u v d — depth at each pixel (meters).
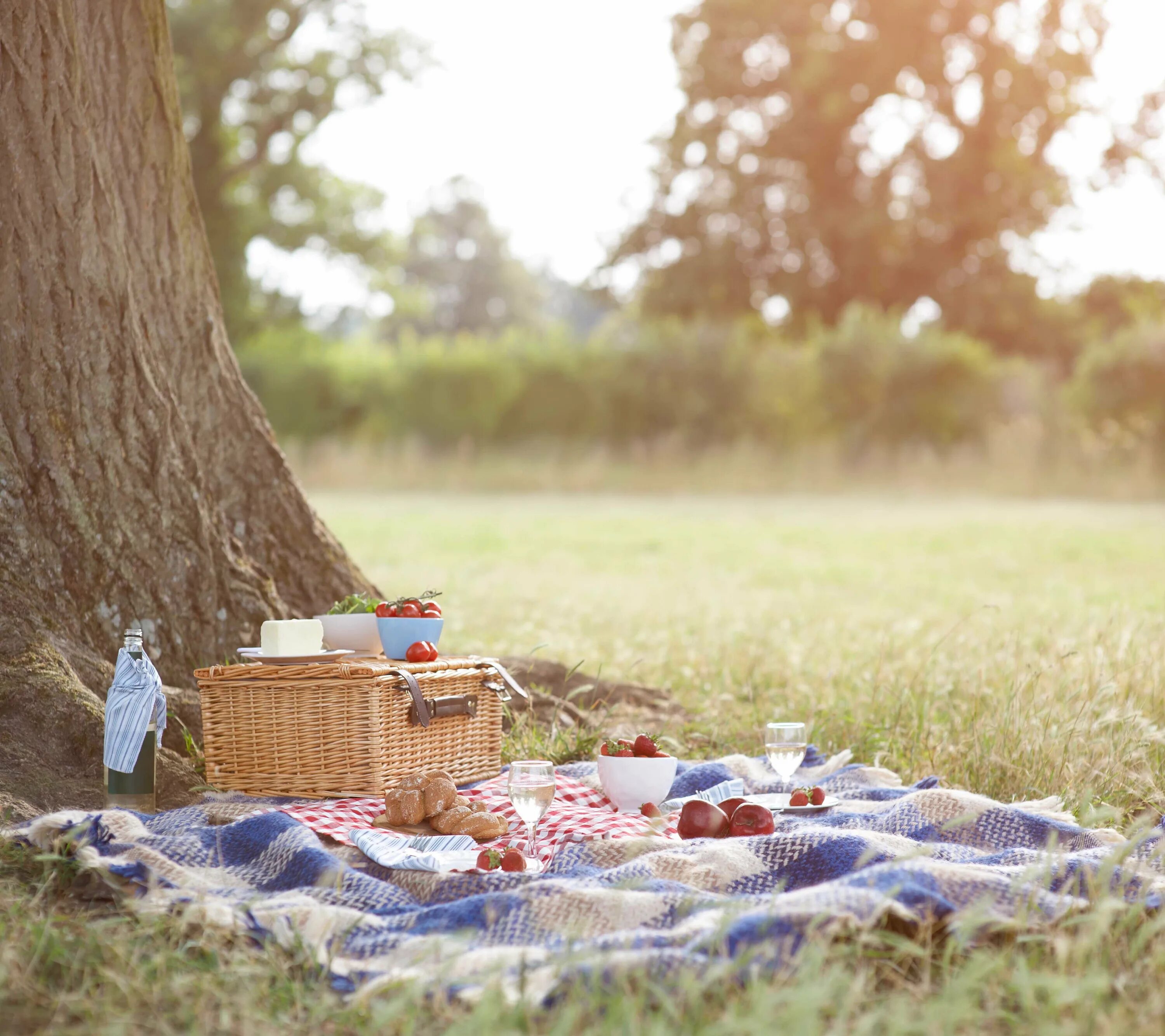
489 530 19.73
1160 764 5.06
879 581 12.98
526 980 2.72
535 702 6.30
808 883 3.55
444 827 4.07
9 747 4.30
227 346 6.20
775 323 38.06
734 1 36.09
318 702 4.47
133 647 4.22
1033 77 35.34
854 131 36.94
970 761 5.27
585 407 31.58
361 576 6.34
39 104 5.18
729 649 7.99
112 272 5.35
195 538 5.42
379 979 2.73
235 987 2.79
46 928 2.94
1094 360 29.00
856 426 30.47
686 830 4.02
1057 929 3.06
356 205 39.91
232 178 36.47
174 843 3.65
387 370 32.94
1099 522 21.11
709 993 2.67
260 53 35.00
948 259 36.62
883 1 35.28
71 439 5.17
